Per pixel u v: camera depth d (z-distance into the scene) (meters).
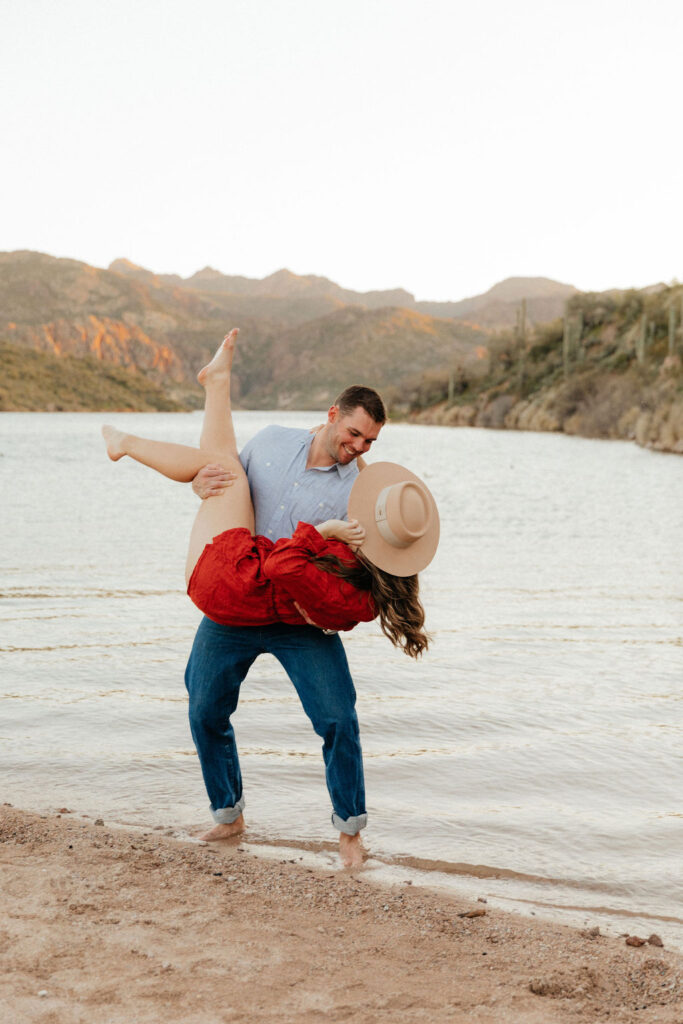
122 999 2.53
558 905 3.62
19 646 7.93
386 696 6.57
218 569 3.72
